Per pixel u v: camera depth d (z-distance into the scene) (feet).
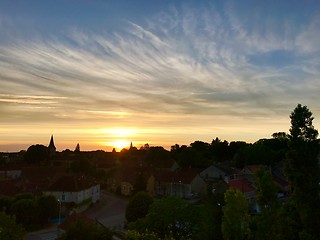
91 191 295.28
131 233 103.65
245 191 241.76
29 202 213.25
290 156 67.31
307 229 65.82
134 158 572.51
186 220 130.41
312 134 66.74
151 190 327.88
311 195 65.67
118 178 371.97
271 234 74.33
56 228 213.05
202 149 570.05
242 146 537.65
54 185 274.16
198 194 308.40
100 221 231.71
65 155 591.37
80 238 137.28
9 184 284.20
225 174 356.79
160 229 131.95
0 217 113.39
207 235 118.62
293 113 67.87
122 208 279.69
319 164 68.80
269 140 497.87
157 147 549.54
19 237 113.80
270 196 77.97
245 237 98.07
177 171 341.00
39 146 503.20
